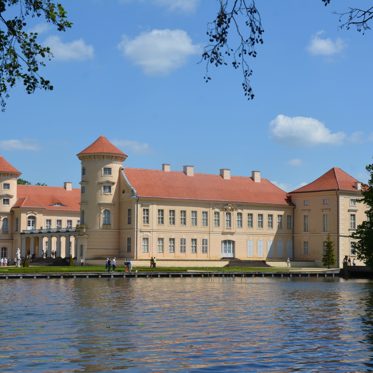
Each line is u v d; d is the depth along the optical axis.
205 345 34.25
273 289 74.56
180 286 78.12
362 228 96.31
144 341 35.34
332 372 28.41
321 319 45.19
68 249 135.88
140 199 121.50
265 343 34.91
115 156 126.06
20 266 121.31
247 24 22.44
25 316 45.94
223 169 136.38
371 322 43.62
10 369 28.67
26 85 25.77
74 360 30.45
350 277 107.31
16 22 25.08
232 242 130.62
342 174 135.38
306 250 135.00
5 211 150.62
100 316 46.03
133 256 121.06
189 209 126.44
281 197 137.62
